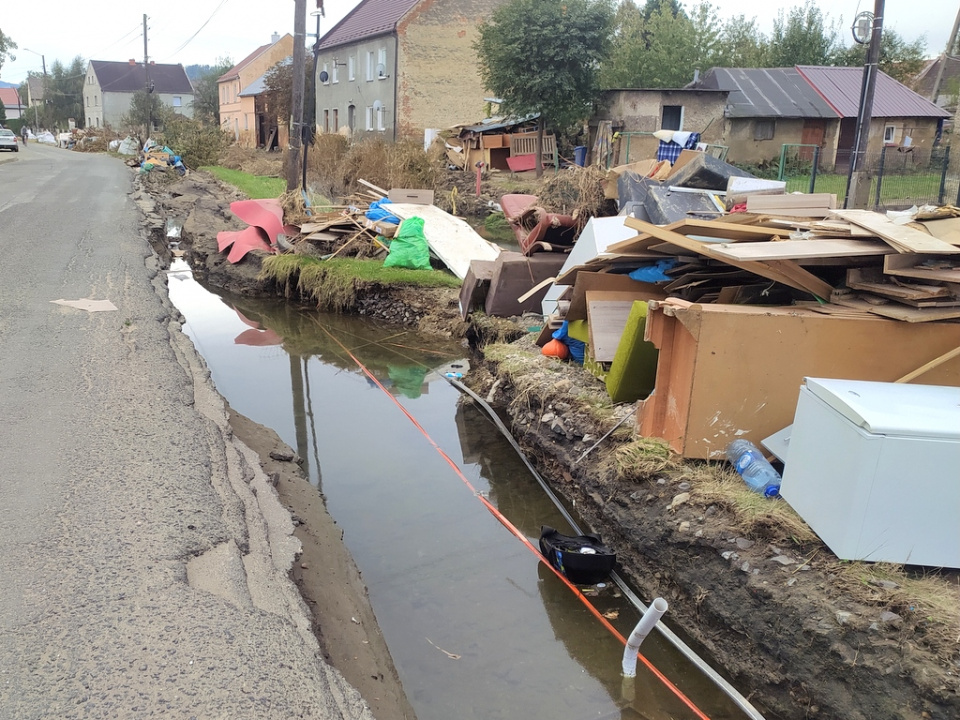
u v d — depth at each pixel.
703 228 5.89
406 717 3.77
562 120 27.95
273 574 3.76
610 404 6.38
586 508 5.92
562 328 7.97
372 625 4.49
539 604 4.95
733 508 4.52
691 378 4.90
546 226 10.46
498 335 9.60
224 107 63.66
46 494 4.09
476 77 35.28
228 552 3.76
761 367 4.86
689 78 40.09
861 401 3.82
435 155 29.53
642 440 5.39
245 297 14.67
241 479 4.70
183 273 16.23
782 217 6.35
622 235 8.28
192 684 2.82
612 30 26.95
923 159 15.83
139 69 82.75
